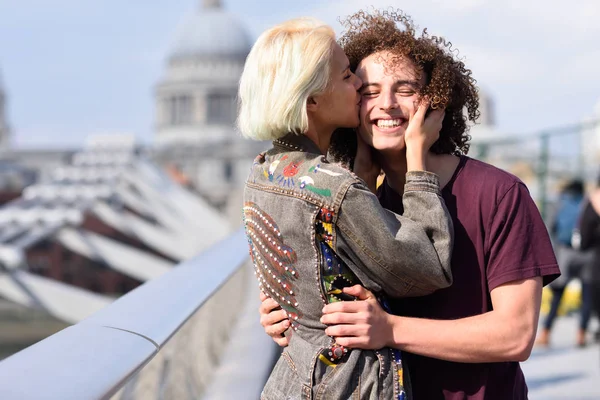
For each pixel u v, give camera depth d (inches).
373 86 88.0
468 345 79.7
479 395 84.8
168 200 2468.0
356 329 78.5
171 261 2257.6
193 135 5211.6
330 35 81.7
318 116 85.3
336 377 79.2
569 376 272.8
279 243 80.4
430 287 79.8
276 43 79.7
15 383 51.5
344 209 77.1
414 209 81.0
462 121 92.7
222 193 4808.1
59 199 2095.2
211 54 5393.7
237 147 4933.6
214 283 110.3
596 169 468.8
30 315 1881.2
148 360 66.0
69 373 55.4
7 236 1744.6
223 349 167.5
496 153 553.6
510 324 80.2
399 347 80.1
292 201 79.0
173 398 105.8
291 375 82.1
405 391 82.0
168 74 5398.6
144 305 84.1
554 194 497.4
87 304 1299.2
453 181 85.8
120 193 2459.4
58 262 3088.1
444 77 86.4
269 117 79.1
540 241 82.7
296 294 81.0
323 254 79.0
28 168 5000.0
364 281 79.9
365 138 90.3
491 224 83.0
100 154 2541.8
